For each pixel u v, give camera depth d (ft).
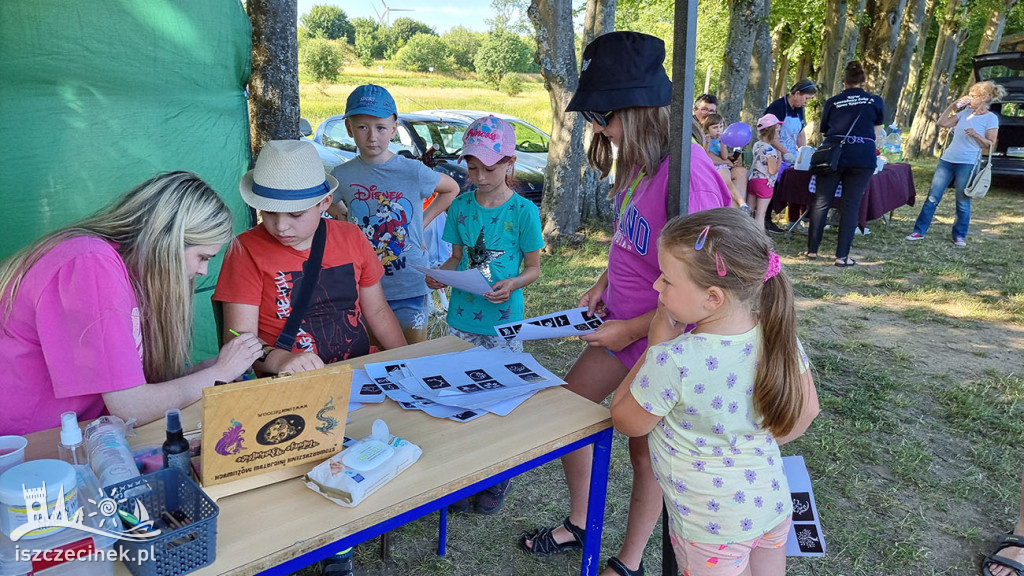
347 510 4.37
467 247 9.58
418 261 10.18
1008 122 37.11
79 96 9.08
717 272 4.78
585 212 25.61
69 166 9.15
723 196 6.26
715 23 59.47
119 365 5.12
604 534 8.86
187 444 4.38
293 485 4.65
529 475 10.29
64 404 5.41
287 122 13.12
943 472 10.52
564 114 22.33
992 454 11.01
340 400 4.74
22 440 4.42
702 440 5.23
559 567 8.23
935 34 77.25
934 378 14.03
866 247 24.91
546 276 20.13
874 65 43.42
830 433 11.55
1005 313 18.04
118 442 4.52
